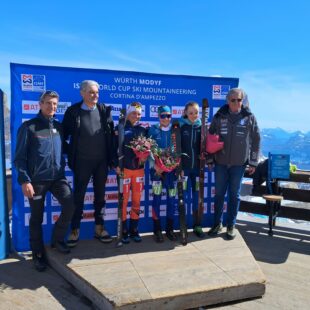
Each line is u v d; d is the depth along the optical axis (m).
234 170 4.43
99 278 3.31
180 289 3.14
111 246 4.16
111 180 4.69
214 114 4.98
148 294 3.03
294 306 3.26
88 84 3.84
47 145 3.63
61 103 4.33
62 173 3.80
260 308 3.21
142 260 3.75
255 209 5.92
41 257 3.89
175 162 4.20
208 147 4.35
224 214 5.22
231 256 3.90
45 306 3.14
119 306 2.87
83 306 3.16
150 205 4.91
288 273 3.99
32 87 4.20
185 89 4.86
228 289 3.25
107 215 4.71
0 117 4.09
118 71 4.54
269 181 5.58
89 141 3.92
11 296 3.30
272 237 5.25
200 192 4.55
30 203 3.71
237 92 4.27
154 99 4.74
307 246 4.90
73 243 4.11
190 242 4.33
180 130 4.41
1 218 4.12
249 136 4.44
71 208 3.76
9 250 4.28
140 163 4.21
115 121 4.59
